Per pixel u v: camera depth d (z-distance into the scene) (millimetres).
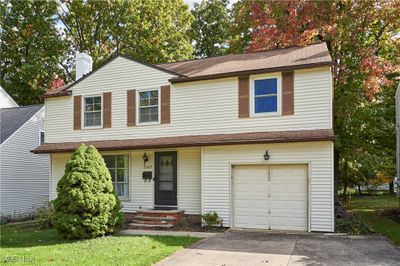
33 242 10734
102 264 7848
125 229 12938
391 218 15359
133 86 15711
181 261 8195
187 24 31938
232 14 23750
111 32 29703
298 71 12805
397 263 7883
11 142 19672
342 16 16469
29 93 29703
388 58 17906
